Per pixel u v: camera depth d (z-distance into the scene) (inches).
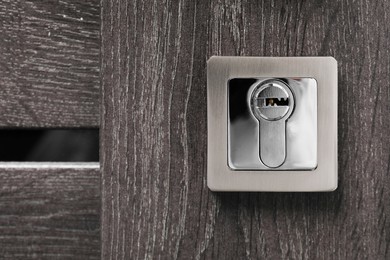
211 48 21.0
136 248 21.4
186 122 21.1
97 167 22.2
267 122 20.5
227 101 20.7
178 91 21.2
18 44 22.1
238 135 20.6
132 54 21.3
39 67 22.2
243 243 21.0
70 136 29.0
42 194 22.3
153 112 21.3
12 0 22.0
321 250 20.8
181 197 21.2
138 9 21.2
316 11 20.8
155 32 21.2
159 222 21.3
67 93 22.1
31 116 22.3
